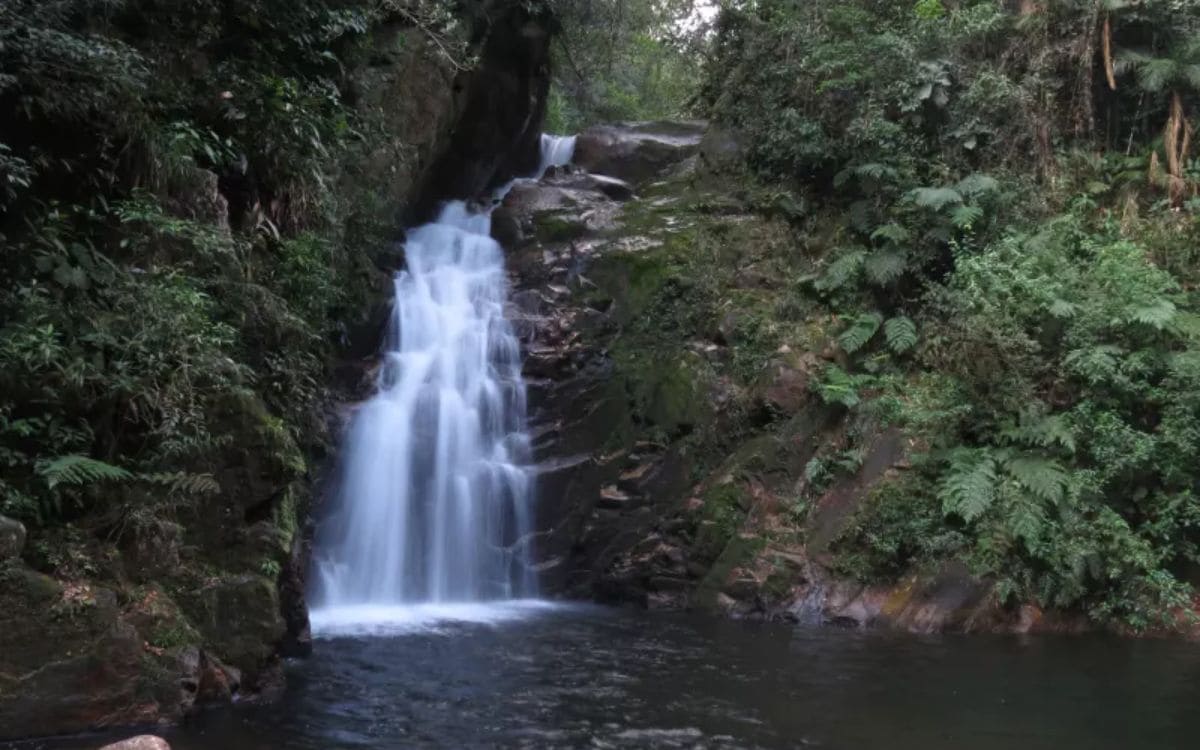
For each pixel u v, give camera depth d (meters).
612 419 12.77
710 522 11.63
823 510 11.31
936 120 13.86
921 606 10.18
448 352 13.21
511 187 16.91
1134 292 11.01
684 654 8.67
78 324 6.62
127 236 7.38
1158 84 12.84
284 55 10.08
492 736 6.05
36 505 5.99
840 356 12.47
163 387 6.73
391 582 11.31
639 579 11.77
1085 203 12.68
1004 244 12.09
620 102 26.08
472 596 11.80
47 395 6.25
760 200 14.71
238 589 6.75
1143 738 6.18
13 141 7.07
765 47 15.73
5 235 6.75
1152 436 10.46
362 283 12.49
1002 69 13.78
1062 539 10.19
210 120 9.02
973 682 7.69
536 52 19.05
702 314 13.28
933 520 10.59
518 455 12.61
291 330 8.97
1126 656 8.79
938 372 11.81
